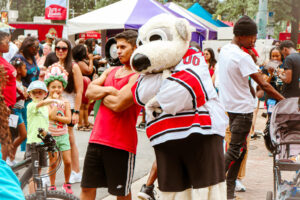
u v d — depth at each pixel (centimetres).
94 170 392
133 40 383
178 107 327
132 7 1231
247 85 490
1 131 175
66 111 524
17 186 153
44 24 2134
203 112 337
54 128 513
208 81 344
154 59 324
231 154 489
